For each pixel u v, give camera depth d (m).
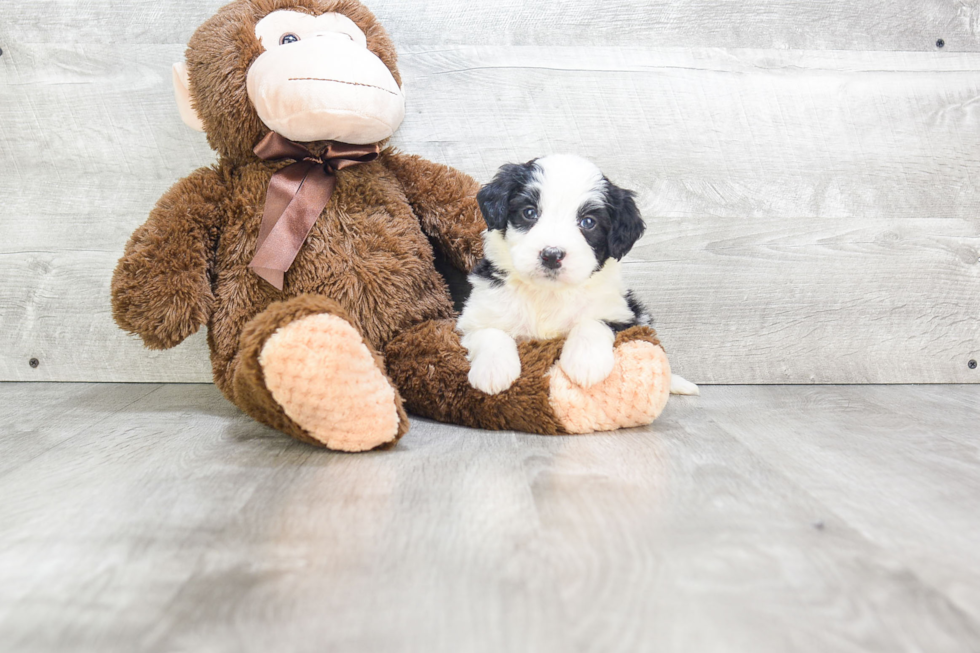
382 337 1.66
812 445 1.44
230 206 1.65
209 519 1.04
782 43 2.04
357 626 0.76
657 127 2.04
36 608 0.80
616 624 0.77
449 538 0.98
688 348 2.09
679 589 0.84
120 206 2.04
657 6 2.01
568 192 1.46
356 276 1.63
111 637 0.74
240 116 1.61
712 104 2.04
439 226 1.82
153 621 0.77
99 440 1.46
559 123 2.03
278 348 1.28
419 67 2.00
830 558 0.93
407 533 0.99
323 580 0.86
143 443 1.44
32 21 1.98
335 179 1.69
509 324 1.58
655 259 2.06
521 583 0.85
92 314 2.07
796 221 2.07
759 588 0.85
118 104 2.01
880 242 2.09
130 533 0.99
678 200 2.05
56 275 2.06
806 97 2.05
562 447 1.41
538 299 1.56
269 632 0.75
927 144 2.08
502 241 1.56
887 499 1.14
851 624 0.78
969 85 2.08
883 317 2.11
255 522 1.03
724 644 0.74
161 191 2.04
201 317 1.59
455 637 0.74
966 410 1.77
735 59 2.03
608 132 2.03
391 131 1.67
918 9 2.05
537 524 1.02
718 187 2.06
